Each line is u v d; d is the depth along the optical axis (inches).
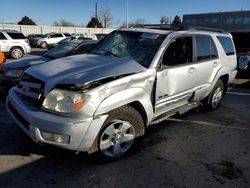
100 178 127.4
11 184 120.1
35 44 1159.0
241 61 376.8
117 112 133.5
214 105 238.2
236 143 173.6
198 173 135.7
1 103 239.6
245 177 134.2
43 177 126.3
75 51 289.7
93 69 133.3
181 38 173.8
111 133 135.8
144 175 131.6
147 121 150.4
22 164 136.3
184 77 173.0
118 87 128.9
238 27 1617.9
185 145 167.2
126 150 145.6
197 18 1788.9
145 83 142.3
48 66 143.9
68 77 125.3
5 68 262.4
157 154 153.4
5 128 180.2
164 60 158.7
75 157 144.5
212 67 209.5
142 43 164.1
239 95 313.3
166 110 168.2
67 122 116.6
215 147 166.2
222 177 133.3
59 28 1749.5
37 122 120.3
